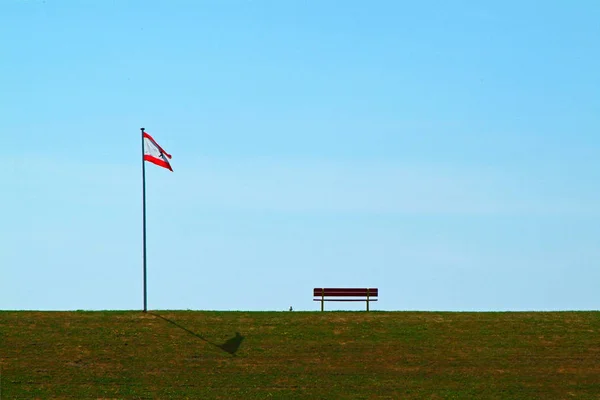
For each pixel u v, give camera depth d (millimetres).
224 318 80500
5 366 68688
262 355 72000
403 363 70750
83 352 71750
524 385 66688
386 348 73750
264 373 68438
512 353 73000
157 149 82500
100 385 65750
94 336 75062
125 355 71438
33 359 70250
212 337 75562
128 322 78750
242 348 73312
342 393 64812
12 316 80000
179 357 71312
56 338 74438
